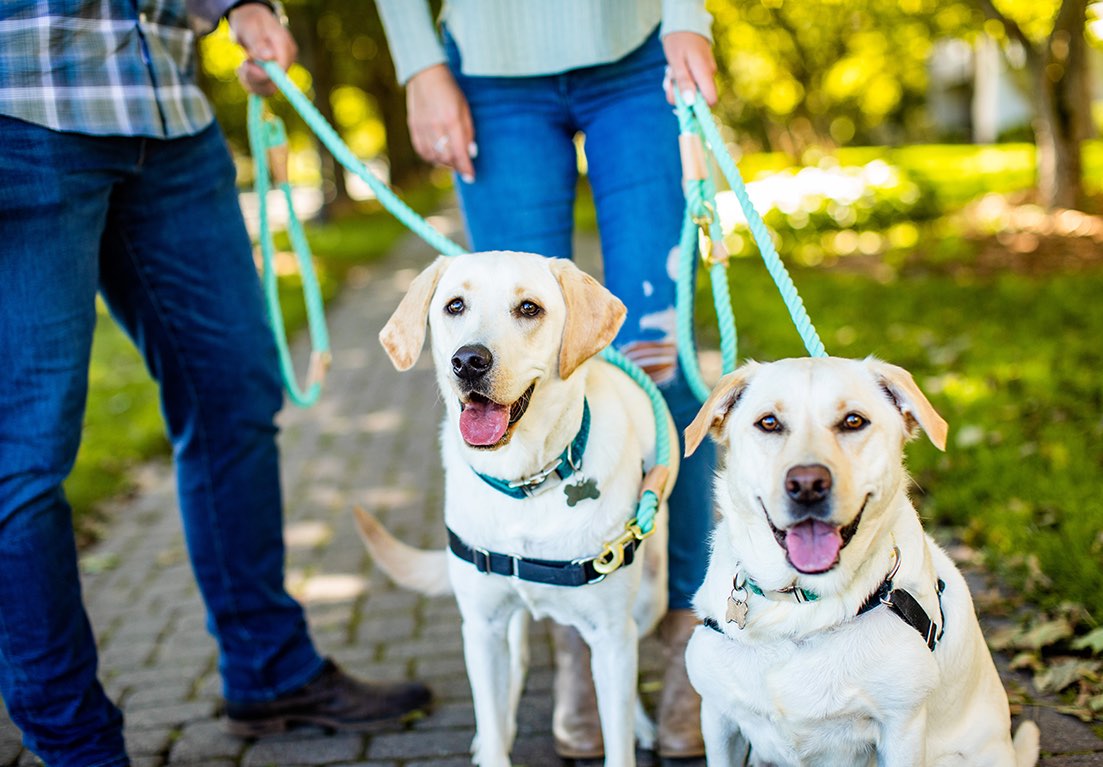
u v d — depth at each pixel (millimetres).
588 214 18281
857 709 2195
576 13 2896
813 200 13234
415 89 3070
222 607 3145
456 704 3340
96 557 4980
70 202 2590
